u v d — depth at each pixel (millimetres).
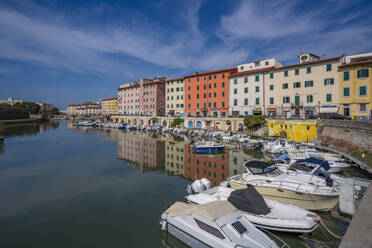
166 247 9570
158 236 10383
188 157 28859
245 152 31609
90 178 19812
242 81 53812
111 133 61094
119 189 16906
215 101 59656
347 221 11195
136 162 26203
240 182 14195
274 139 35781
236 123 50625
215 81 59562
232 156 29266
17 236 10445
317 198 11914
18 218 12289
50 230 10977
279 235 10188
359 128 24375
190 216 9477
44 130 70375
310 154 23391
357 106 36781
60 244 9781
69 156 29672
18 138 48938
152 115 79625
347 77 37844
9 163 25594
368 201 8148
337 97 39188
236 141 36812
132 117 84000
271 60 54250
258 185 13461
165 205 13844
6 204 14188
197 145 32812
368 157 21156
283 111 46000
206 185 14422
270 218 10078
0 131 58156
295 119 37594
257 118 42625
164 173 21469
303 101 43406
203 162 26031
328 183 13633
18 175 20781
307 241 9719
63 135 55500
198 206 9492
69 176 20453
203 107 62656
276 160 24016
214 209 9180
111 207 13625
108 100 132375
